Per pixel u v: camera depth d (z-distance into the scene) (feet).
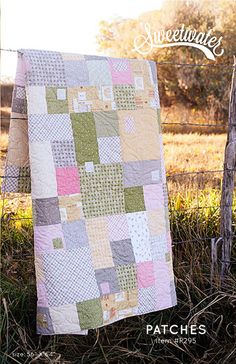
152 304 6.28
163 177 6.38
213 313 6.82
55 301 5.71
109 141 5.98
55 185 5.68
